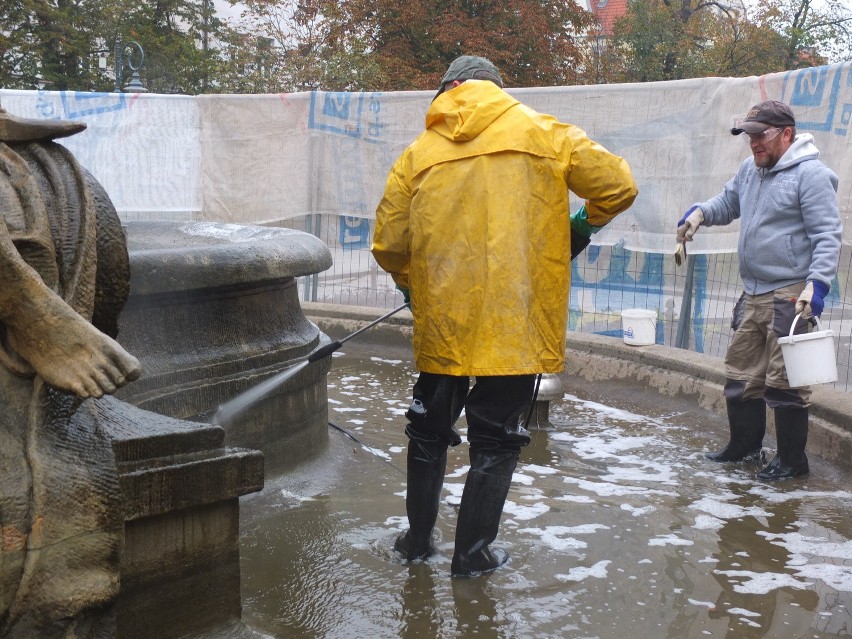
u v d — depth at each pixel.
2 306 2.01
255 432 4.24
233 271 3.95
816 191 4.70
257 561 3.48
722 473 4.86
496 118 3.29
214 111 9.03
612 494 4.43
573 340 7.18
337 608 3.11
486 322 3.25
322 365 4.73
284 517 3.95
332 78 23.08
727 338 6.91
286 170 9.05
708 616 3.11
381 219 3.53
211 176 9.11
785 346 4.52
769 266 4.83
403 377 7.11
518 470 4.79
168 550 2.53
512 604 3.17
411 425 3.53
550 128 3.33
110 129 8.88
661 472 4.84
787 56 29.20
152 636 2.51
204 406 3.92
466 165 3.26
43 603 2.05
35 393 2.11
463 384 3.61
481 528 3.40
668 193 6.91
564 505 4.24
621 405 6.41
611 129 7.06
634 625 3.03
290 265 4.32
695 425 5.87
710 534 3.91
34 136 2.39
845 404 5.10
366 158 8.80
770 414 5.58
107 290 2.54
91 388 1.99
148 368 3.67
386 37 25.16
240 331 4.18
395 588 3.28
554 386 5.68
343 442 5.18
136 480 2.40
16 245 2.15
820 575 3.48
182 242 4.67
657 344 7.07
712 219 5.29
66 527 2.08
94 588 2.12
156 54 23.72
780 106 4.80
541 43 25.12
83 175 2.42
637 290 7.35
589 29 28.61
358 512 4.05
